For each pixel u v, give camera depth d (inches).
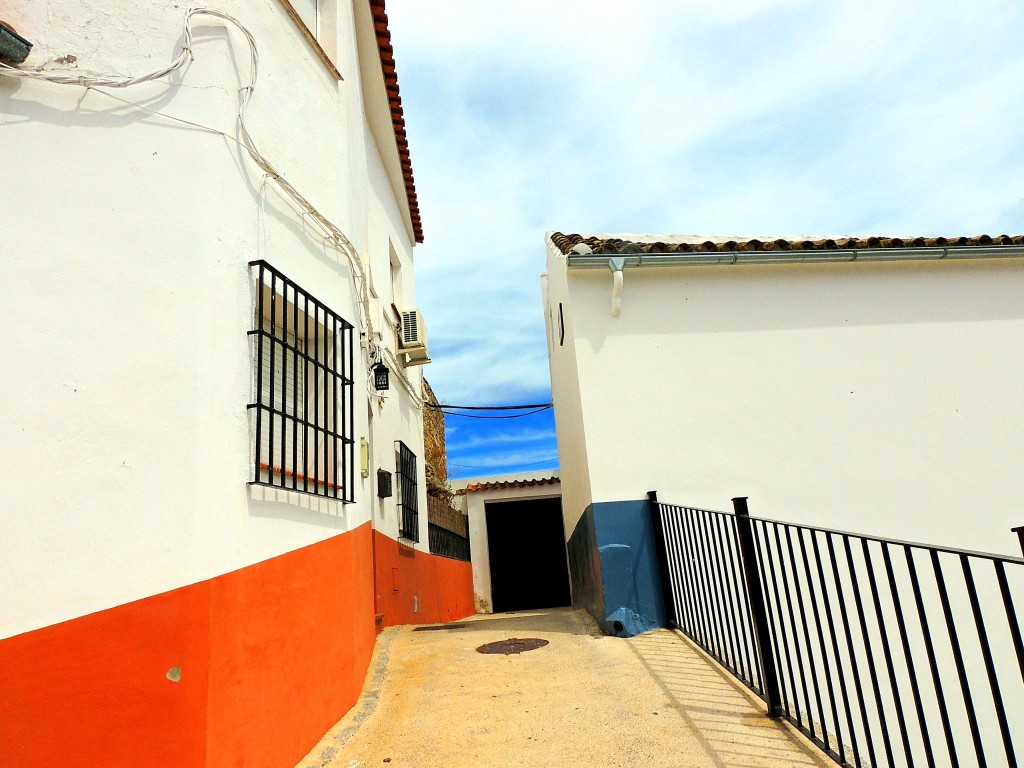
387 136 331.3
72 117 126.2
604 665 186.9
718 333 257.6
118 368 115.3
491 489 602.5
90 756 97.8
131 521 108.7
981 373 259.6
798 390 253.1
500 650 216.5
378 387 264.1
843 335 260.8
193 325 121.4
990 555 87.9
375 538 254.4
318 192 177.5
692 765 121.0
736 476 242.2
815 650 215.5
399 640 245.3
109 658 102.0
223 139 136.8
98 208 122.5
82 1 135.6
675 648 197.3
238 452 124.9
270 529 131.3
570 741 135.0
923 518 241.4
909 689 211.5
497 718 150.3
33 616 100.8
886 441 249.4
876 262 267.4
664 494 238.5
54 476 107.4
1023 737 211.0
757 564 153.6
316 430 149.4
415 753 133.7
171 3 140.6
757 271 266.5
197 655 105.7
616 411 246.2
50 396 110.7
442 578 420.5
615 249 256.1
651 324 257.0
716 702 150.8
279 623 129.3
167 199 127.0
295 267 158.7
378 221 326.3
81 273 118.0
